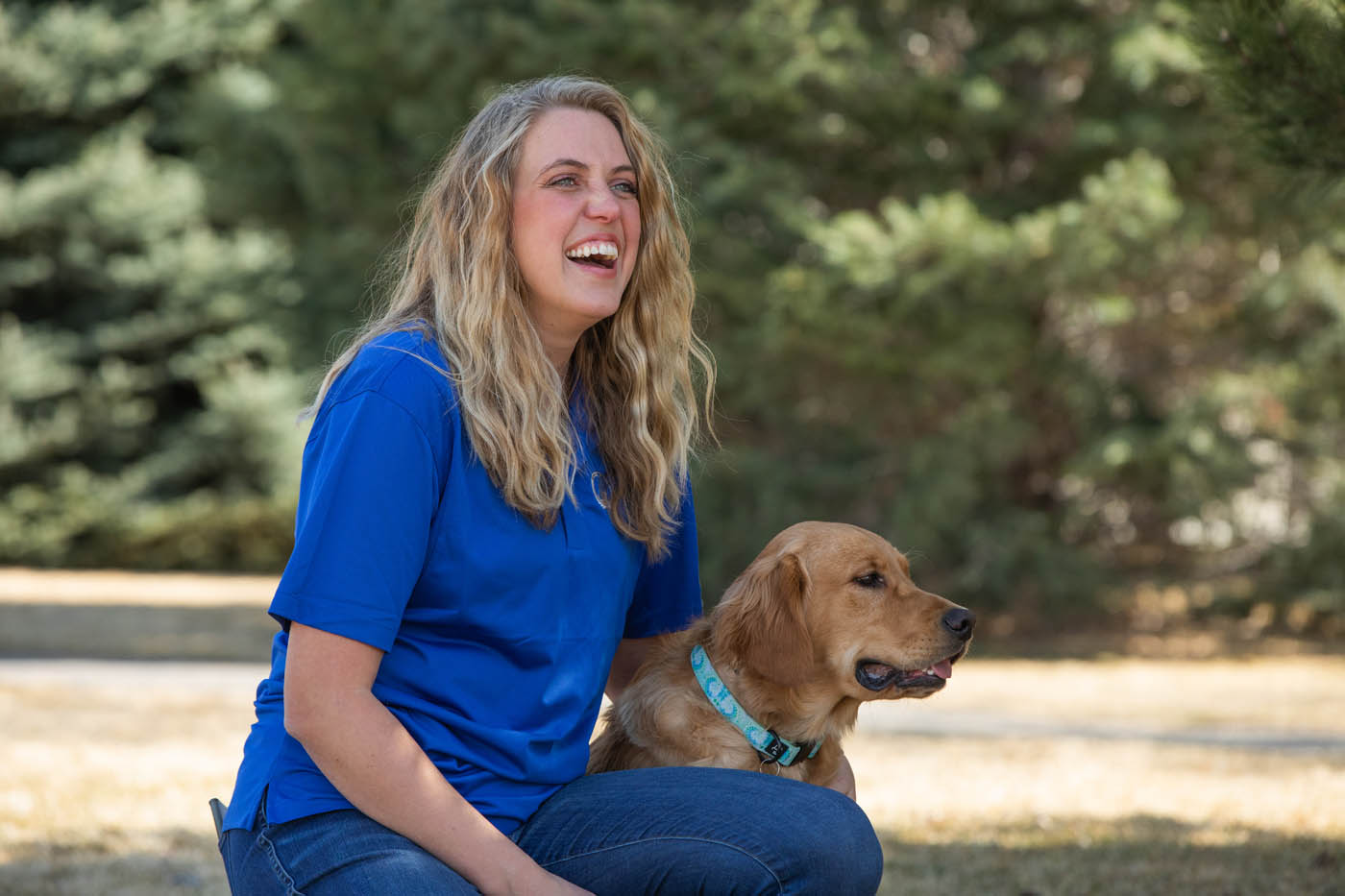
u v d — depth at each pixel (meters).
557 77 4.39
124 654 19.94
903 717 14.65
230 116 26.98
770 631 4.89
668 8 19.92
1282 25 5.79
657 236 4.48
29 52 34.09
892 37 21.22
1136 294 21.05
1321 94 5.80
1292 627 23.75
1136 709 15.70
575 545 4.03
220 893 6.49
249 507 34.56
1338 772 10.55
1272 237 20.58
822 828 3.82
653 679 4.95
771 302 20.02
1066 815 8.66
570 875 3.86
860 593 5.03
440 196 4.19
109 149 34.81
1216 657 21.14
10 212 33.31
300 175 24.34
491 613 3.87
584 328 4.28
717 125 20.97
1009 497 23.45
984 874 6.89
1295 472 23.25
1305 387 20.98
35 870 6.85
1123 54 19.22
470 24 21.39
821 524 5.32
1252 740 12.91
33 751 10.80
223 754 10.91
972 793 9.57
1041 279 18.83
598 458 4.32
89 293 35.44
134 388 35.19
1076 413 21.70
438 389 3.87
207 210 33.84
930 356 20.02
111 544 34.72
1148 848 7.53
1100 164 20.41
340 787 3.59
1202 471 20.56
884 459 22.83
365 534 3.65
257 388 34.22
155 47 35.28
